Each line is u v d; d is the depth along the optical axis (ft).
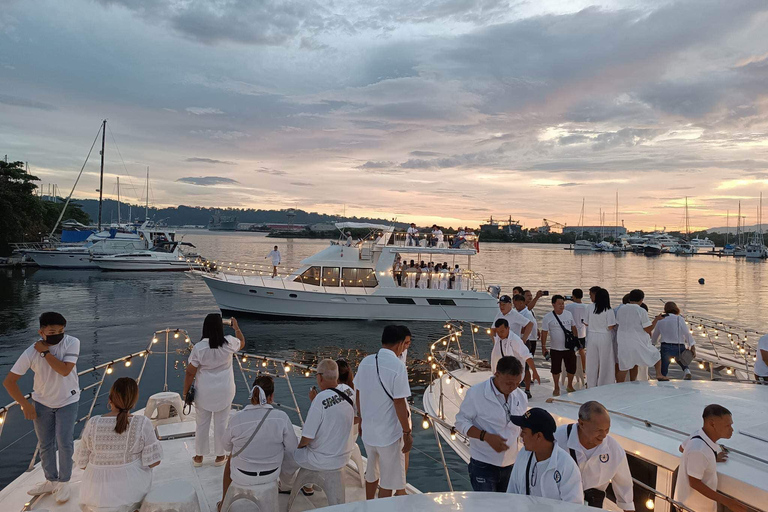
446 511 9.02
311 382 47.34
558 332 27.20
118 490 13.66
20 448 32.35
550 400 21.43
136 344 64.44
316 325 77.46
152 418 25.03
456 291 81.25
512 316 28.60
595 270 232.94
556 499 10.16
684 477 13.70
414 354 61.46
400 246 81.20
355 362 58.08
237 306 82.23
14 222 189.26
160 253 169.07
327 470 15.05
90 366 53.26
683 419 17.66
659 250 424.46
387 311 80.79
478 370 37.96
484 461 14.89
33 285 126.41
